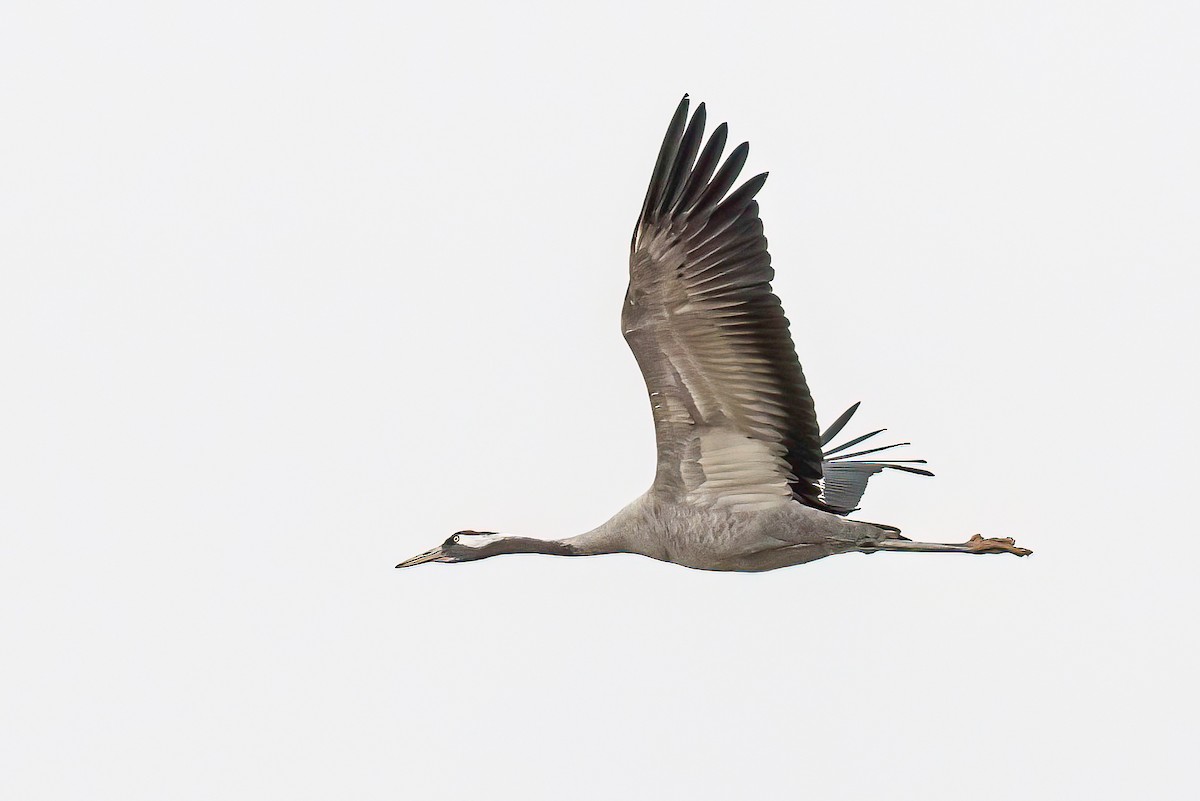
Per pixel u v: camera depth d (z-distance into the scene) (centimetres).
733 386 1512
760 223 1452
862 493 1833
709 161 1431
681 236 1441
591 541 1658
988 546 1548
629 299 1474
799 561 1588
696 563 1600
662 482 1592
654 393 1541
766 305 1462
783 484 1554
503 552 1716
